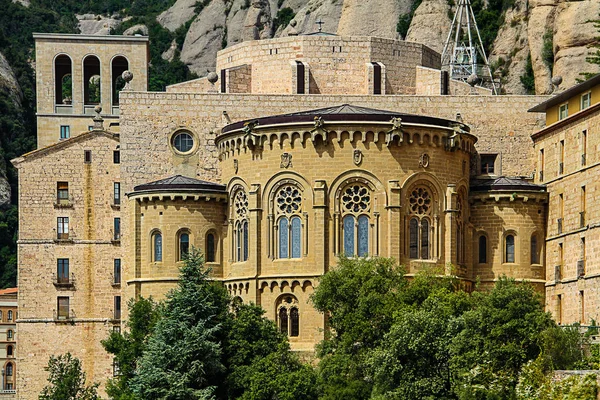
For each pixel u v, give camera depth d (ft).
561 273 485.97
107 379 524.52
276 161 474.90
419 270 460.96
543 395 374.02
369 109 493.36
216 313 444.55
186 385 427.33
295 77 546.26
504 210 495.00
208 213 490.90
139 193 492.95
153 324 460.55
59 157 589.32
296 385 423.23
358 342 430.20
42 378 578.66
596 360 394.11
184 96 523.70
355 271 442.91
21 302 582.76
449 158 481.87
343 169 468.34
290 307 470.39
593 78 465.88
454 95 535.60
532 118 526.98
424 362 411.34
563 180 487.20
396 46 561.84
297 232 472.03
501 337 399.44
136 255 493.36
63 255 585.63
